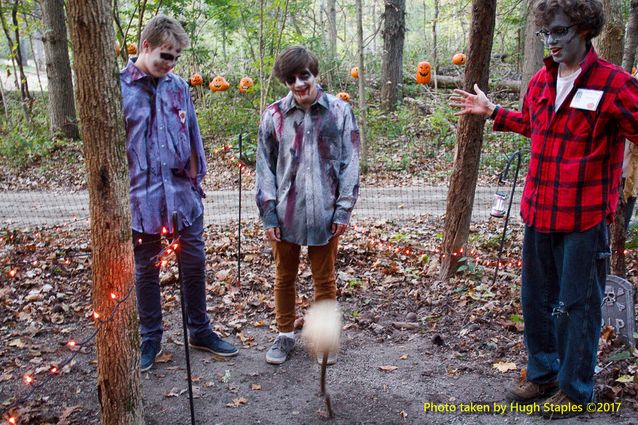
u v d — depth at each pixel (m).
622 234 3.83
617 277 3.51
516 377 3.35
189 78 14.91
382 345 3.86
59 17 13.09
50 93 13.38
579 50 2.55
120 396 2.48
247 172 10.63
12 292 4.93
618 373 3.23
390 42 15.37
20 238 6.68
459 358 3.62
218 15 13.95
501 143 11.54
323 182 3.35
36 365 3.64
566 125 2.63
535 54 12.80
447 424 2.94
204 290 3.66
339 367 3.55
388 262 5.59
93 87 2.19
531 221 2.83
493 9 4.43
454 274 5.00
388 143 12.71
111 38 2.20
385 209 8.30
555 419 2.90
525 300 3.00
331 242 3.45
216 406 3.15
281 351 3.62
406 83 17.45
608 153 2.59
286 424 2.98
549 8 2.49
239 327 4.14
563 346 2.83
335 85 16.64
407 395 3.22
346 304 4.58
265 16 13.01
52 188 10.33
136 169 3.29
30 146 12.11
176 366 3.58
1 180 11.01
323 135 3.33
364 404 3.14
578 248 2.68
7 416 2.88
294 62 3.15
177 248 2.76
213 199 9.06
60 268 5.49
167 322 4.25
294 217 3.35
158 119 3.29
